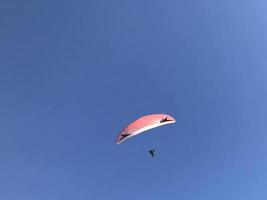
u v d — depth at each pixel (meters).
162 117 31.27
